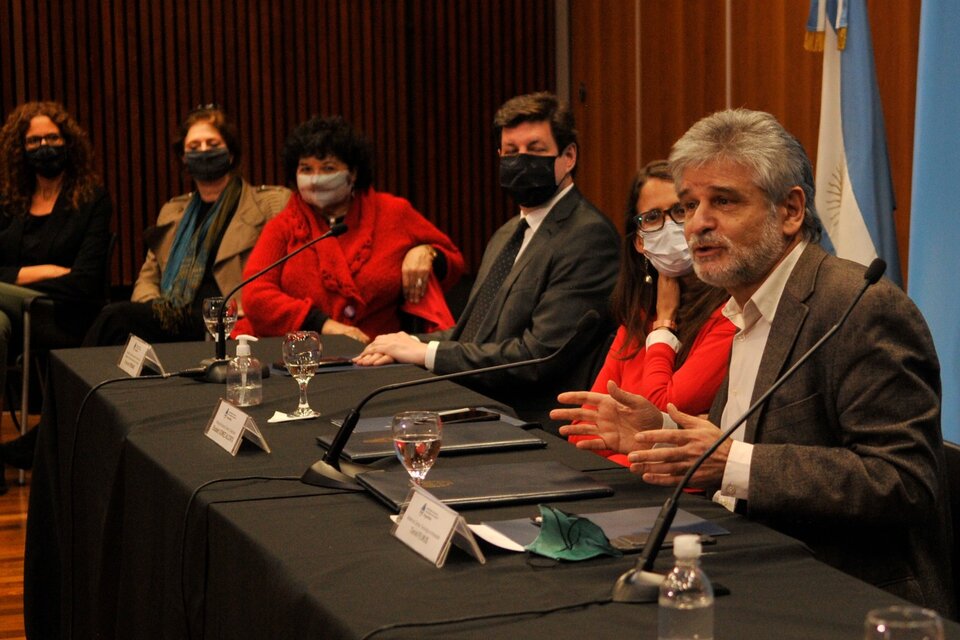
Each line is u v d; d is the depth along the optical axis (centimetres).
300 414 289
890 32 550
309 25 853
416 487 189
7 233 618
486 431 262
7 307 584
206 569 214
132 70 825
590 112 831
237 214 581
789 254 230
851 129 475
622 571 169
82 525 330
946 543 216
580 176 847
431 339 425
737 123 227
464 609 154
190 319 569
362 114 870
